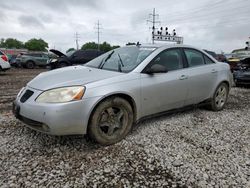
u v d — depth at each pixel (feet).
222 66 16.80
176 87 13.17
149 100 12.03
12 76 40.60
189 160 9.65
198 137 12.03
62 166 9.00
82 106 9.73
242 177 8.53
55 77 11.03
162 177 8.46
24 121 10.25
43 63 69.26
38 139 11.27
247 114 16.56
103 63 13.58
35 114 9.62
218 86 16.42
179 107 14.02
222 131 12.99
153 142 11.27
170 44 14.03
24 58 66.74
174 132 12.60
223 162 9.55
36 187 7.70
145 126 13.38
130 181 8.18
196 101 14.97
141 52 13.20
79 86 9.89
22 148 10.35
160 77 12.43
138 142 11.24
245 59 30.27
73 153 10.05
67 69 12.83
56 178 8.23
